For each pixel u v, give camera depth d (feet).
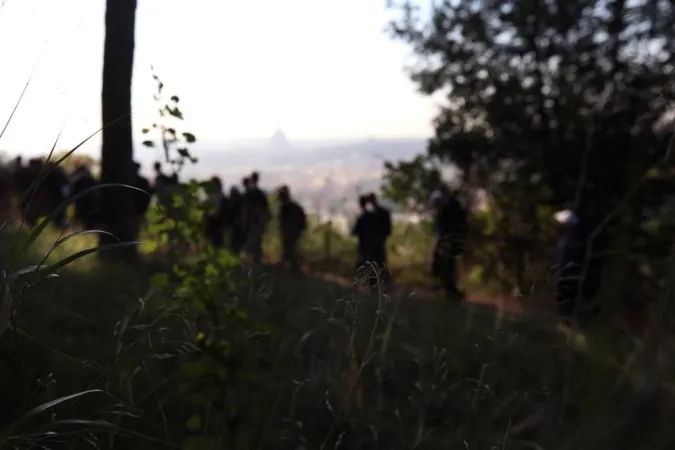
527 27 30.76
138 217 24.20
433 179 34.32
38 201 24.57
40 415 7.85
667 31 24.35
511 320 11.30
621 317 8.45
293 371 10.39
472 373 10.47
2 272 5.02
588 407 8.10
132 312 8.43
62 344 10.06
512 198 29.99
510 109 31.40
